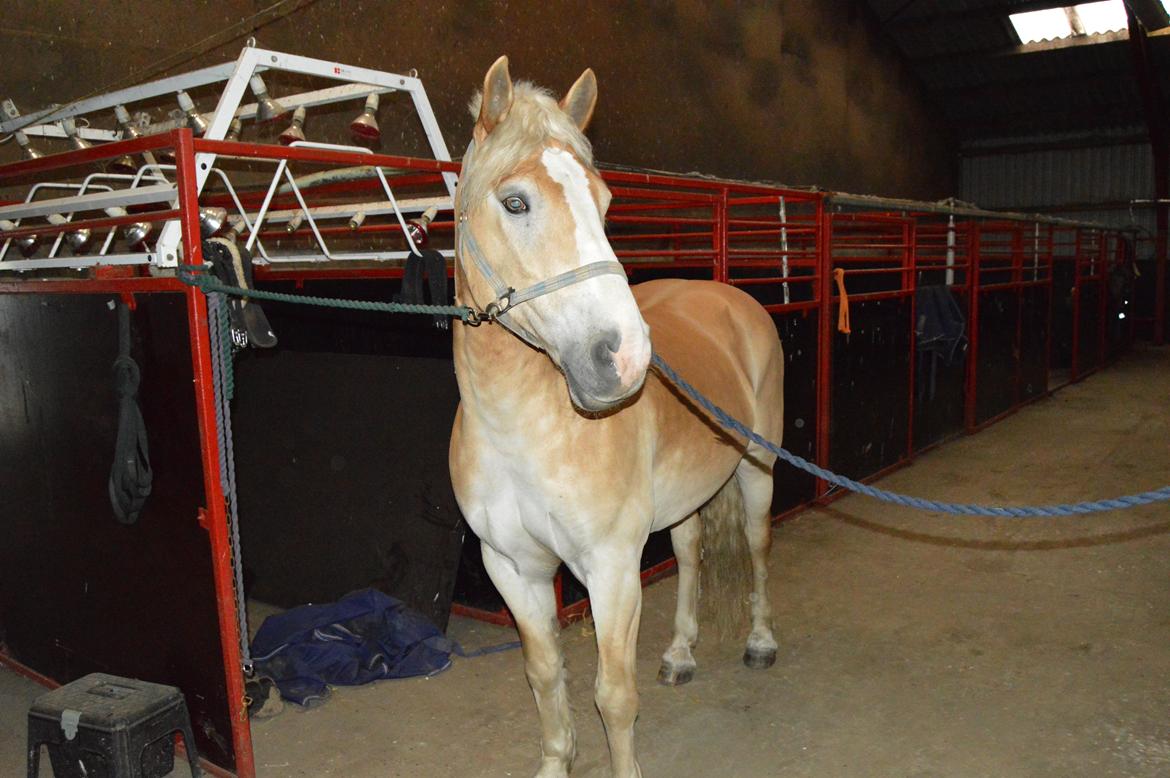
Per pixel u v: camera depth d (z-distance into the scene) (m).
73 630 2.66
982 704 2.52
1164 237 13.55
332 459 3.45
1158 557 3.72
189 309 2.04
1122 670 2.70
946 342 5.76
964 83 14.04
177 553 2.24
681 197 3.54
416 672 2.82
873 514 4.50
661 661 2.86
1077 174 14.56
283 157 2.06
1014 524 4.26
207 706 2.26
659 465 2.01
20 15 4.34
